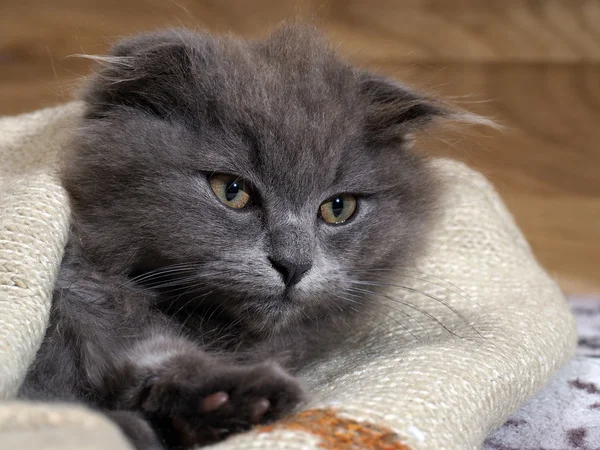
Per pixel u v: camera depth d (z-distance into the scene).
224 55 0.30
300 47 0.32
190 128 0.29
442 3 0.56
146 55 0.29
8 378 0.23
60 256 0.28
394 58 0.56
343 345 0.33
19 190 0.29
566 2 0.56
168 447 0.25
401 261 0.33
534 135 0.57
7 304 0.26
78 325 0.28
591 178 0.57
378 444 0.23
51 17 0.54
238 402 0.24
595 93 0.56
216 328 0.30
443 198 0.35
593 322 0.43
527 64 0.57
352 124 0.31
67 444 0.19
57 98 0.47
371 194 0.31
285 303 0.29
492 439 0.30
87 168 0.30
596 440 0.30
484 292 0.35
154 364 0.25
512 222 0.40
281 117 0.29
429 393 0.25
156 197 0.29
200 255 0.28
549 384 0.33
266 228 0.29
